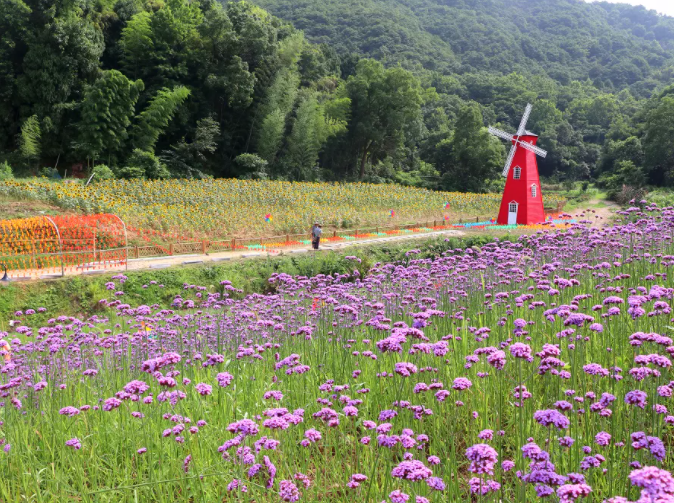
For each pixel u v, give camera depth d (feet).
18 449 18.89
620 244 39.91
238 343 34.09
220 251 100.17
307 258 93.61
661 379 18.70
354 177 257.75
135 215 110.01
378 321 26.12
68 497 17.28
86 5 184.14
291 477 16.56
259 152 214.48
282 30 266.36
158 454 18.60
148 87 200.34
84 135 163.12
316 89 280.10
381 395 22.06
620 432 17.33
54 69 167.84
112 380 27.25
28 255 76.54
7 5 164.66
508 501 15.01
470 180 279.90
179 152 191.52
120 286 72.38
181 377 26.61
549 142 370.73
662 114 271.69
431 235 124.98
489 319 31.76
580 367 21.84
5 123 168.35
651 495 9.43
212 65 213.46
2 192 107.14
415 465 12.71
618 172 297.33
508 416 20.33
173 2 214.69
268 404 21.91
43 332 31.58
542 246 47.44
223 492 16.70
